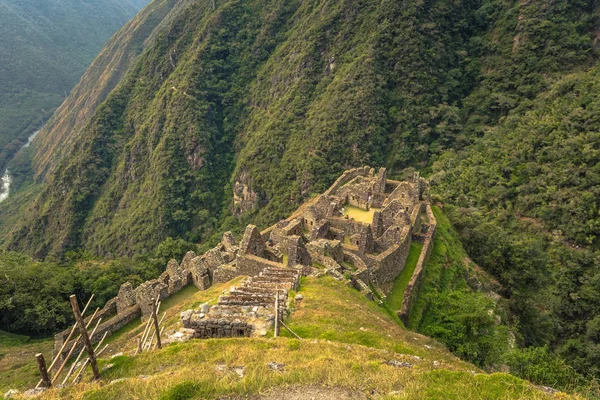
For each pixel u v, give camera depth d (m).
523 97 102.12
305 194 96.69
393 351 16.08
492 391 11.70
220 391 11.74
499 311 35.41
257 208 109.69
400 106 109.31
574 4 106.44
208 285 31.62
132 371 13.56
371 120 104.31
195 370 13.09
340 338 16.94
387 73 112.56
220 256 31.86
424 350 17.19
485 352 25.19
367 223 39.62
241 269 28.30
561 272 56.38
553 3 108.88
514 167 77.81
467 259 46.00
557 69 101.25
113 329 28.23
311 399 11.59
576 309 50.03
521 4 116.31
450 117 106.06
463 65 118.94
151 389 11.97
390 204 41.19
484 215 69.62
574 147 71.75
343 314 19.47
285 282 22.41
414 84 110.12
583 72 93.38
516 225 67.12
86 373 13.94
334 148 102.00
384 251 34.94
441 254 41.03
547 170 71.88
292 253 28.11
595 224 60.72
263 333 16.48
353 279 27.59
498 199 73.25
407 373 12.94
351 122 103.88
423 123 105.94
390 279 33.97
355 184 50.53
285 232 33.56
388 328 19.45
